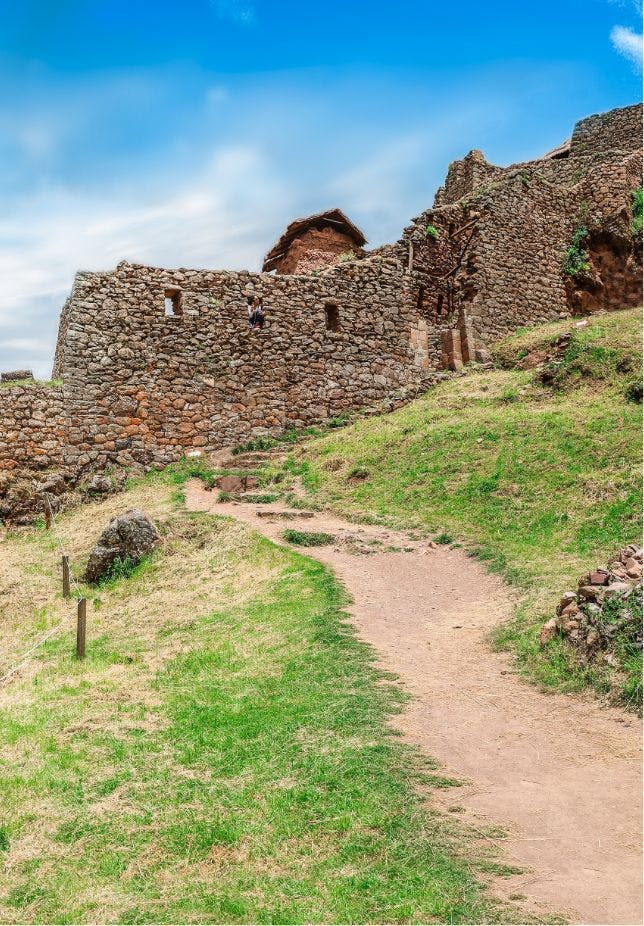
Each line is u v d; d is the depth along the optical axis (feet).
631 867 16.74
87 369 69.72
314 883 17.07
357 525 52.31
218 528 52.90
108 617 41.50
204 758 23.44
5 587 48.06
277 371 77.66
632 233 96.78
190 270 75.36
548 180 99.71
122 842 19.45
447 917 15.47
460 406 69.97
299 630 34.09
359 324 82.99
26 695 30.42
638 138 122.31
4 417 66.03
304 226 103.30
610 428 54.60
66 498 65.51
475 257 88.84
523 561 40.06
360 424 73.97
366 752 22.39
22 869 18.67
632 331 70.90
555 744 22.80
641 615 26.68
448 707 25.66
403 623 34.65
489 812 19.24
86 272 71.20
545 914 15.31
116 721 27.07
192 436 72.95
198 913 16.51
